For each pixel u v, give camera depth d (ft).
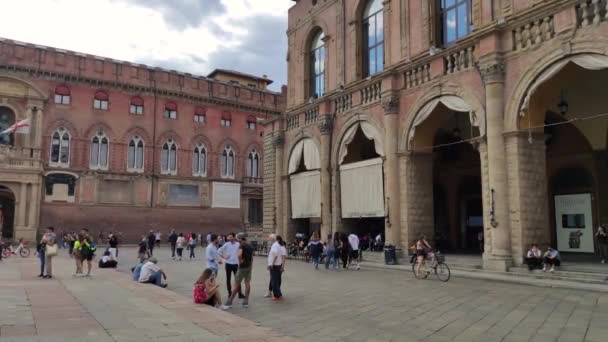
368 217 83.20
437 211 97.91
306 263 82.79
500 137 56.75
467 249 90.38
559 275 49.11
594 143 70.18
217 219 184.85
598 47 47.98
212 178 184.96
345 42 90.94
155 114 175.22
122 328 26.84
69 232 153.28
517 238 54.60
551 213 76.95
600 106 63.77
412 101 71.20
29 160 144.77
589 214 71.77
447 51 64.54
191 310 33.65
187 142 181.27
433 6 72.64
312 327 31.30
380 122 77.36
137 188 168.76
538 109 56.44
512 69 56.49
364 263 74.49
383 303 39.81
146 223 168.45
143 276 51.55
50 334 24.97
